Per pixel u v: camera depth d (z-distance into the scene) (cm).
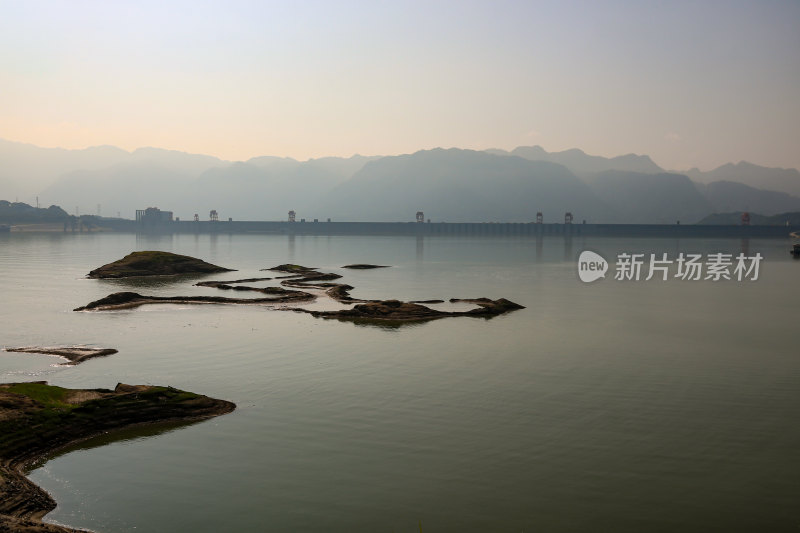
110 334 7769
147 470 3700
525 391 5406
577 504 3356
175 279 15262
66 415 4231
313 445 4109
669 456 3994
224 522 3130
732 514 3269
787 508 3331
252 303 10669
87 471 3675
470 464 3841
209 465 3784
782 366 6425
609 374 6028
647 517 3231
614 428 4494
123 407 4456
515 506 3328
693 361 6631
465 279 16450
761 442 4244
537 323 9019
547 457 3959
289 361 6378
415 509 3284
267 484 3541
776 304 11612
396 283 15062
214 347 7019
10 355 6525
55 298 11356
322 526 3109
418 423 4550
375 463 3834
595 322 9181
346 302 10862
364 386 5481
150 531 3038
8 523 2841
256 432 4325
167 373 5834
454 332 8175
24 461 3775
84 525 3081
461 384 5597
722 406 5038
